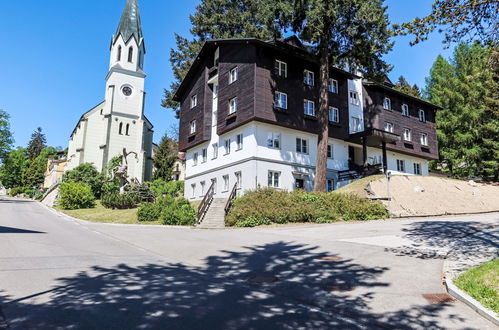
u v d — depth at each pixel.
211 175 31.28
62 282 7.25
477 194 26.09
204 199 23.53
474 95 42.78
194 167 34.56
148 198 32.94
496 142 41.22
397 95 38.81
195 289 7.04
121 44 56.03
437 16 8.70
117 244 13.23
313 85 30.84
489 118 41.81
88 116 54.28
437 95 47.59
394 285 7.26
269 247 12.18
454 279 7.25
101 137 54.56
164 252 11.64
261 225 19.62
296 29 24.02
